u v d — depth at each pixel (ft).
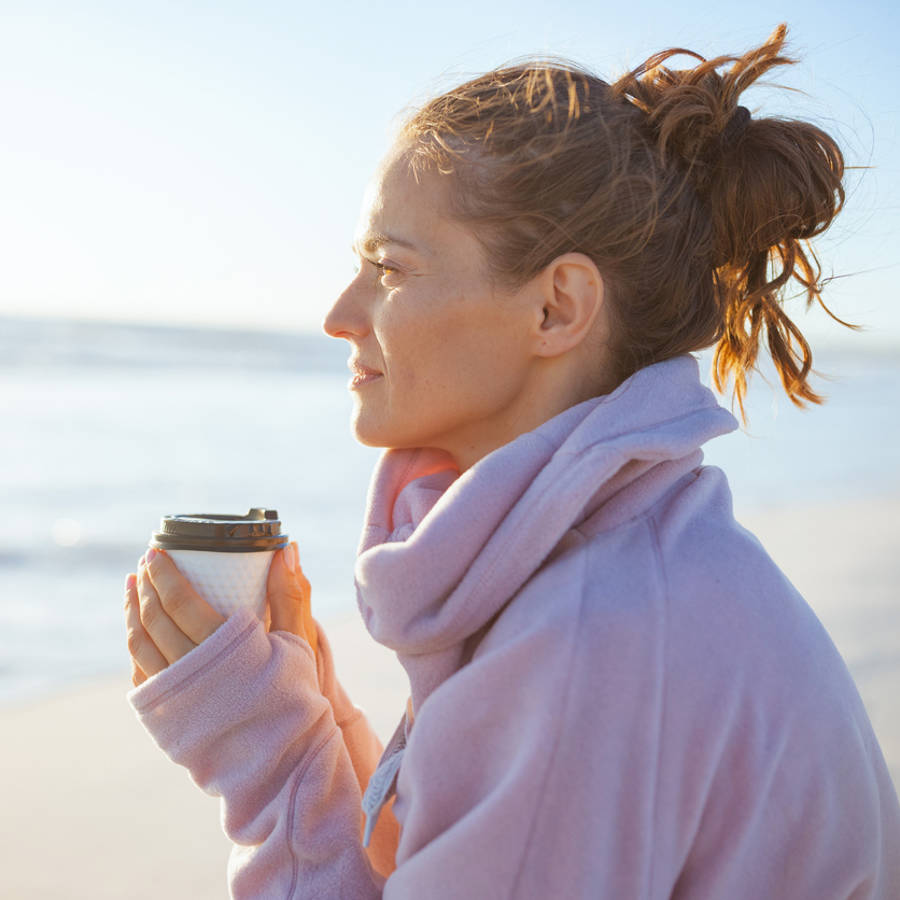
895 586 17.90
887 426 71.15
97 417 62.80
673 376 3.40
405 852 3.05
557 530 3.07
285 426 62.85
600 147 3.41
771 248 3.94
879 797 3.33
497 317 3.42
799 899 3.05
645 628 2.95
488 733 2.96
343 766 3.73
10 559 29.48
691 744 2.93
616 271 3.47
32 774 10.57
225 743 3.59
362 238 3.59
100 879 8.18
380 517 3.82
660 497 3.35
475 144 3.38
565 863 2.82
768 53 3.69
